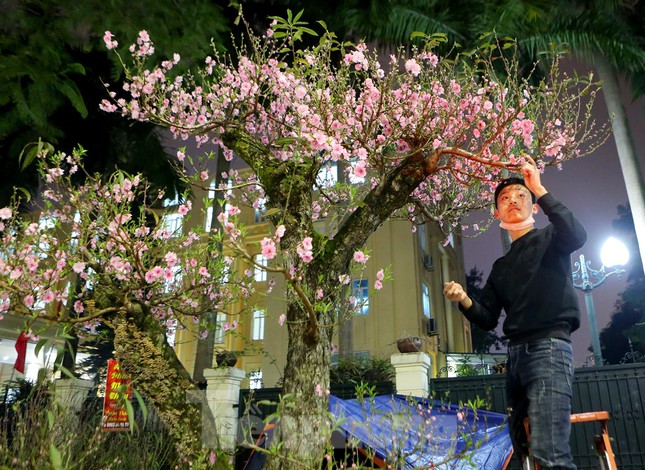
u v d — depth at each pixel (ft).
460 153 10.21
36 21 20.33
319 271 9.43
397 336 55.77
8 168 29.63
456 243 85.66
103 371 25.93
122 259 10.42
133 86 13.15
